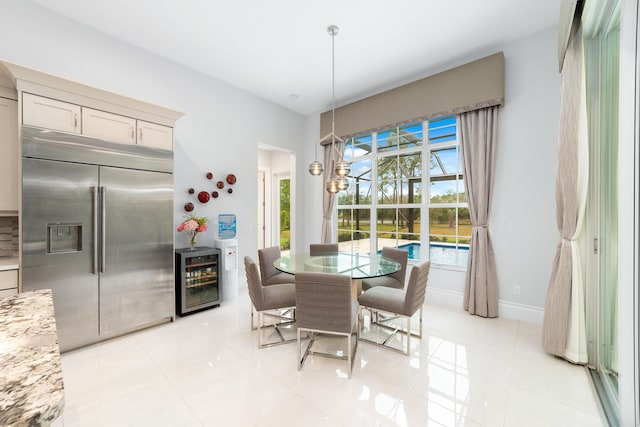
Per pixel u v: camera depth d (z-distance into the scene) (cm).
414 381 204
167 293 305
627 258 144
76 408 176
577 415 171
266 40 314
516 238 315
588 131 221
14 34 253
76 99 246
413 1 255
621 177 146
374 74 390
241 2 257
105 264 260
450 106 345
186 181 374
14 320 94
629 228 145
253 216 455
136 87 328
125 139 274
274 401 183
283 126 507
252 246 455
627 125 144
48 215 230
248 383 202
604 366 207
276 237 662
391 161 432
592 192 223
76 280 245
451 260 371
